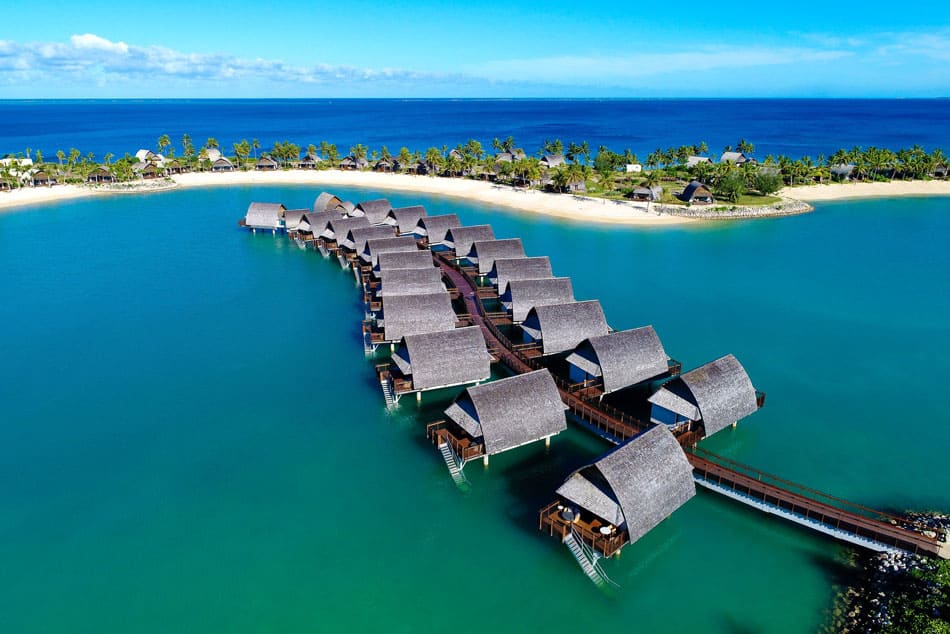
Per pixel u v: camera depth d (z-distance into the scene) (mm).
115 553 27984
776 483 32406
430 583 26453
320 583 26391
